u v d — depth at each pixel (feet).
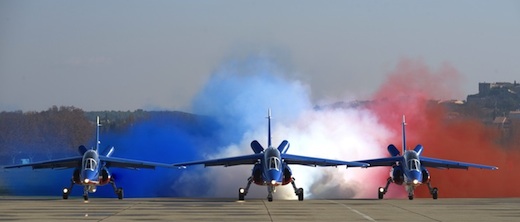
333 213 358.02
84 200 459.32
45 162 485.97
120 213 354.54
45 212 358.23
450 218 333.62
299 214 352.49
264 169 446.60
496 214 352.69
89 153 466.29
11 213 352.69
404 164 479.82
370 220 326.03
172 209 378.32
